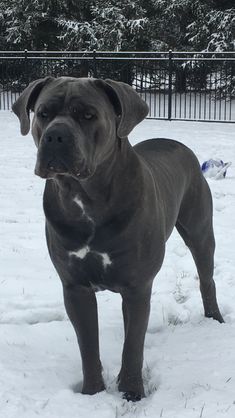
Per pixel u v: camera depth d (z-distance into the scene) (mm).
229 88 19984
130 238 3379
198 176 4664
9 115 18266
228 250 6480
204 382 3744
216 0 23812
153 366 4035
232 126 16391
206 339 4383
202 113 19625
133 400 3646
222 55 20562
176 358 4109
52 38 25312
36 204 8289
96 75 18562
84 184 3236
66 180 3232
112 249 3377
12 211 7930
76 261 3465
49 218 3441
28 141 13625
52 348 4289
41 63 19859
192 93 21891
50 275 5738
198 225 4633
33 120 3320
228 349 4164
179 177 4348
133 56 22969
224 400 3463
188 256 6336
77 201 3293
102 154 3203
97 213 3318
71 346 4320
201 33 23531
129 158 3416
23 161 11219
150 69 19062
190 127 15945
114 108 3365
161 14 24828
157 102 20938
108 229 3340
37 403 3475
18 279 5590
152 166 4039
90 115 3121
